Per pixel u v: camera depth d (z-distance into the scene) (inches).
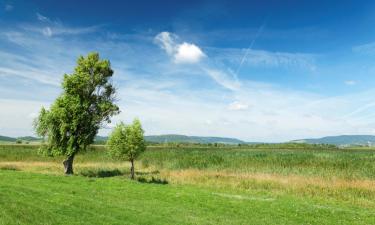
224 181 1705.2
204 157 2928.2
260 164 2527.1
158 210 994.1
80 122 2112.5
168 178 1818.4
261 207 1114.7
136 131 1801.2
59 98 2122.3
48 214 820.6
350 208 1192.8
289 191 1482.5
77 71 2159.2
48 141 2110.0
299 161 2623.0
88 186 1368.1
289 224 938.1
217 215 987.3
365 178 1888.5
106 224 792.9
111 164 2694.4
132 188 1373.0
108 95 2250.2
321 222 975.0
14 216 772.0
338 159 2726.4
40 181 1428.4
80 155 3110.2
